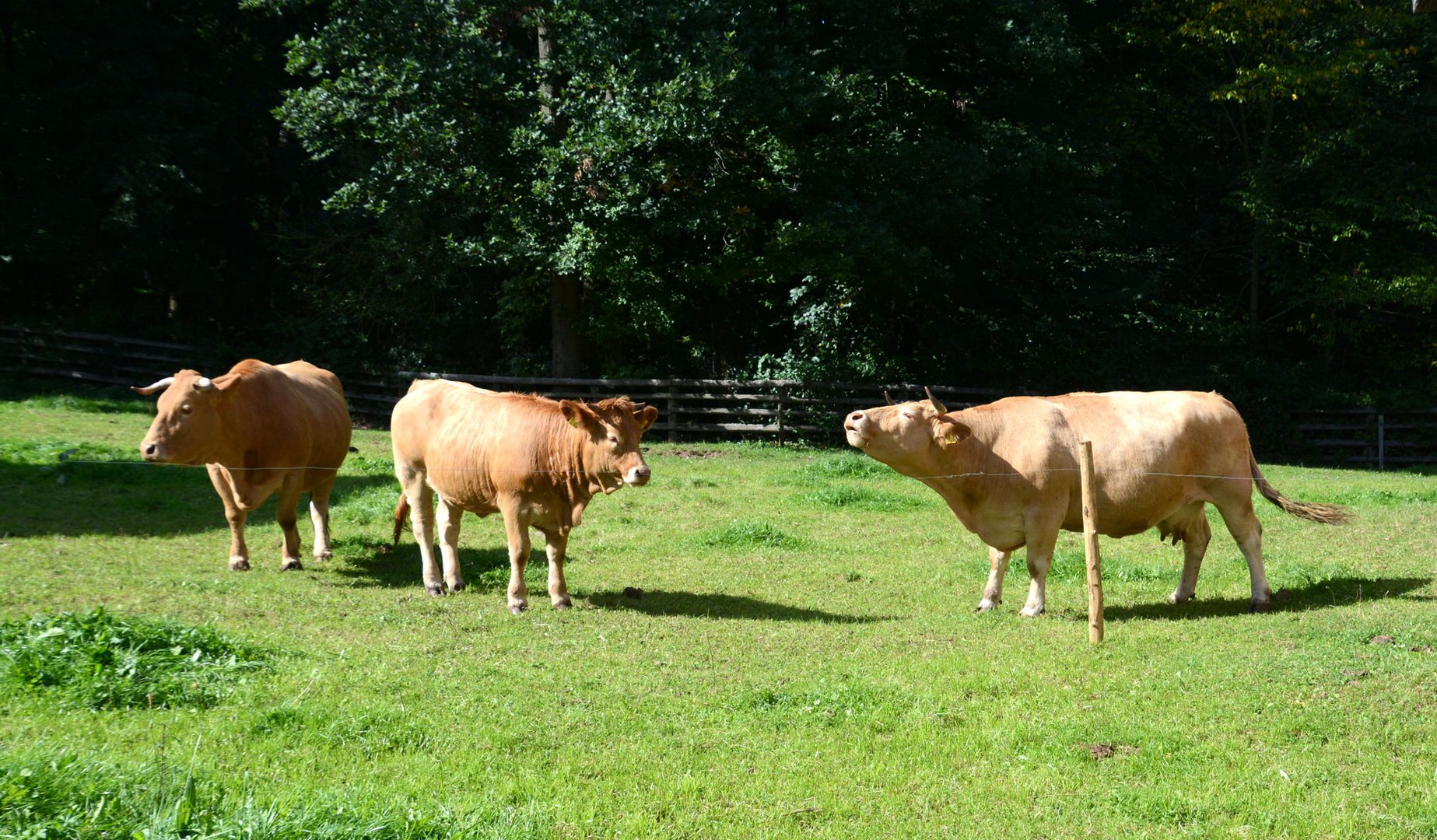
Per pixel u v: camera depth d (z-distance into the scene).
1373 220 29.34
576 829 5.10
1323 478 19.81
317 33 23.98
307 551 11.66
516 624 8.70
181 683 6.50
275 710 6.14
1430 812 5.39
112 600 8.80
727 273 23.00
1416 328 30.72
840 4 22.33
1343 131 28.42
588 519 14.05
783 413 23.94
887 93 24.38
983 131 24.52
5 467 14.83
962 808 5.51
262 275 30.77
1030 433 9.41
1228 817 5.42
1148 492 9.35
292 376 11.31
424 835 4.71
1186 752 6.10
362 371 27.38
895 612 9.63
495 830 4.85
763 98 20.75
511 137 21.73
